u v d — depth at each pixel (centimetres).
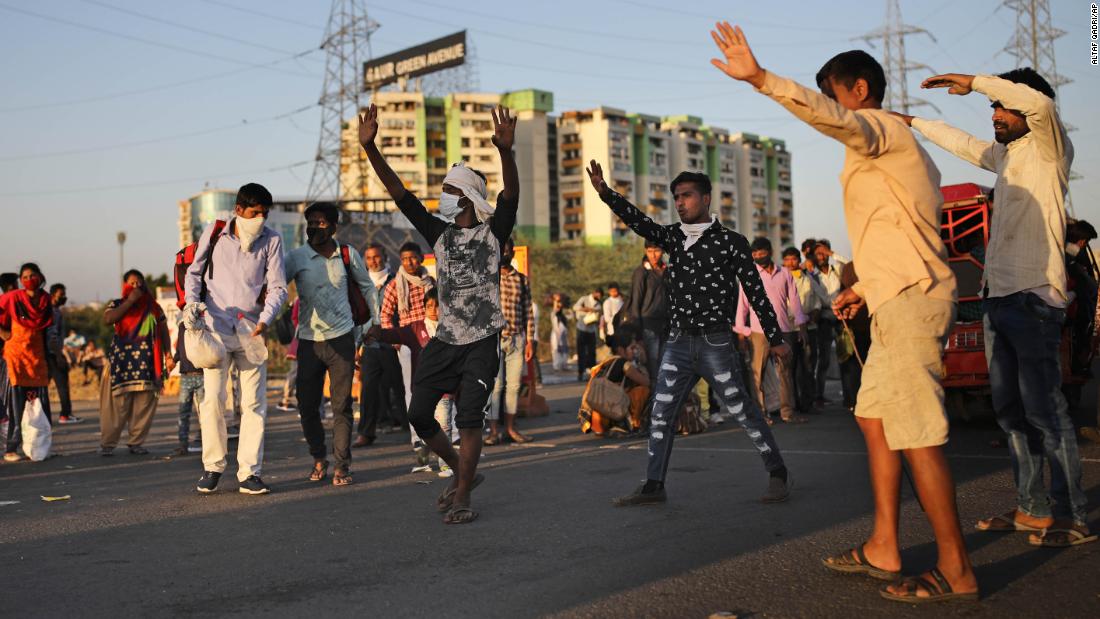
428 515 536
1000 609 328
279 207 7688
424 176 13138
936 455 341
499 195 538
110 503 612
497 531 484
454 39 11831
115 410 920
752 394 1030
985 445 755
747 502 541
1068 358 860
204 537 489
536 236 13588
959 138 468
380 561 425
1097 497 513
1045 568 376
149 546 470
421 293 889
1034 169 426
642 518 504
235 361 643
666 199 15012
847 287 384
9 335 880
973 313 900
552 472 693
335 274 676
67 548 470
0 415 898
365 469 755
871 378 352
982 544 419
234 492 643
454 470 548
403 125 13162
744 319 1016
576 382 1991
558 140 14225
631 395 945
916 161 350
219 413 640
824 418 1042
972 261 896
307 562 427
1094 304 827
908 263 344
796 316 1049
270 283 636
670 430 552
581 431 991
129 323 930
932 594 336
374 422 947
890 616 324
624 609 340
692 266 545
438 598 362
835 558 382
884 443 367
